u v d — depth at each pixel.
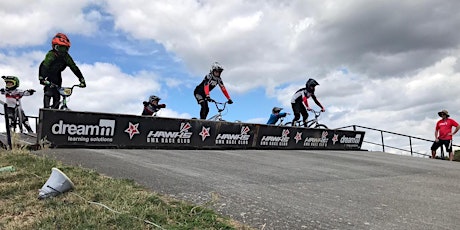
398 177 7.65
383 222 4.15
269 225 3.82
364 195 5.55
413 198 5.54
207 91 11.90
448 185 6.91
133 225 3.43
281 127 13.11
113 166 6.37
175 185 5.25
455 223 4.25
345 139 15.70
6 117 7.59
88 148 8.74
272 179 6.38
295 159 9.79
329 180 6.71
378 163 10.04
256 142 12.30
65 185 4.35
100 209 3.81
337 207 4.69
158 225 3.46
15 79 10.99
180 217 3.75
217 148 11.27
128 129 9.46
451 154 14.24
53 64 9.35
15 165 5.60
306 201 4.91
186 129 10.59
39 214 3.75
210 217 3.83
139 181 5.32
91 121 8.86
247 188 5.43
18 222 3.54
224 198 4.73
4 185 4.57
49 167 5.53
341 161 10.01
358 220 4.17
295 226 3.84
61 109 8.85
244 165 7.92
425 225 4.12
